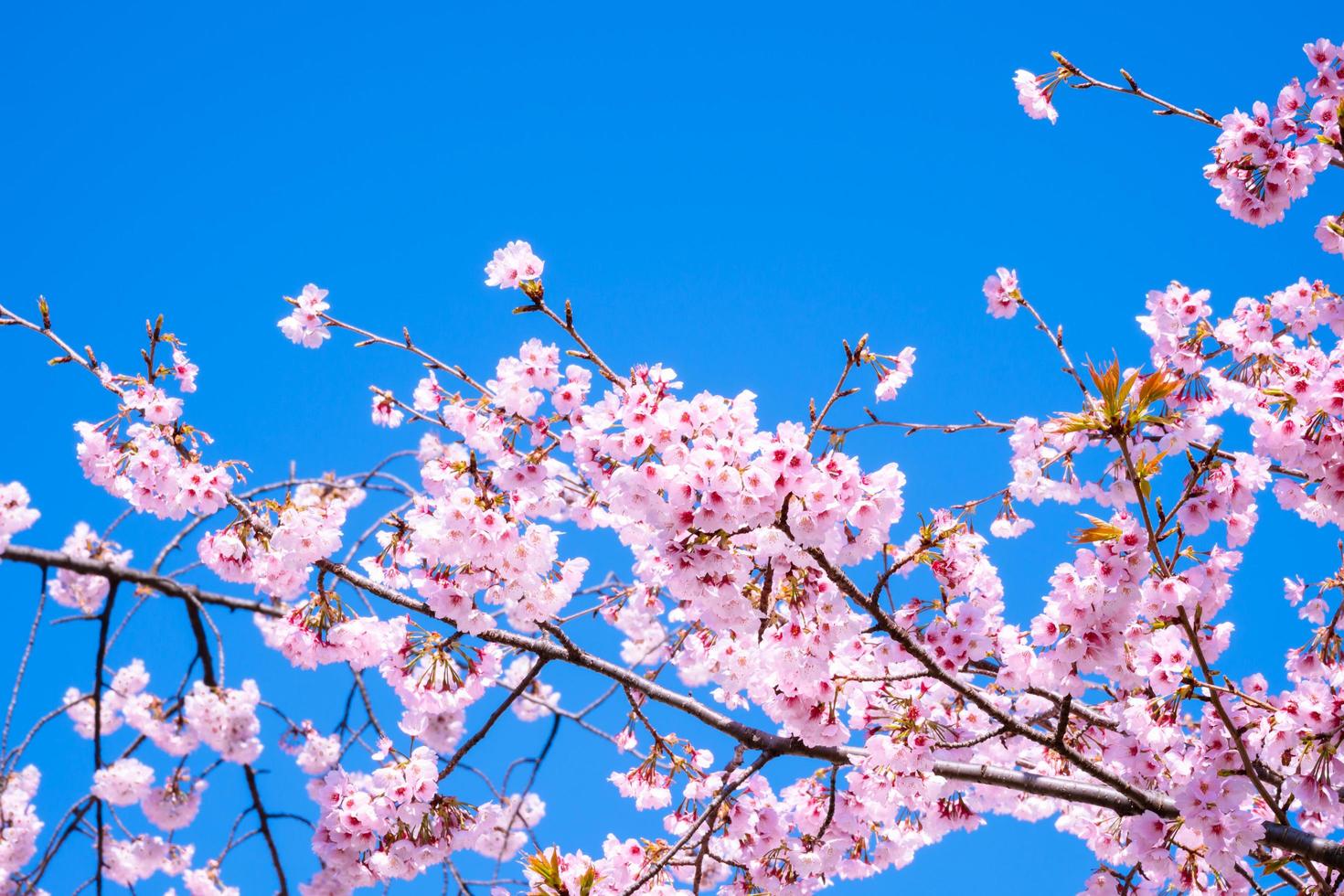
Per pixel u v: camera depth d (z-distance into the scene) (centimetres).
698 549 400
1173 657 416
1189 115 503
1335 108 484
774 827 530
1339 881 436
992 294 509
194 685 771
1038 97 525
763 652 435
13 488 554
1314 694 428
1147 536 415
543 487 438
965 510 513
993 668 548
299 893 662
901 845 588
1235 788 434
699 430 384
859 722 474
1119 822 553
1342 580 496
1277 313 529
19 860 761
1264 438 443
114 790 779
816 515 381
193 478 482
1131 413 386
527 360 448
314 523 466
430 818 465
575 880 477
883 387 462
